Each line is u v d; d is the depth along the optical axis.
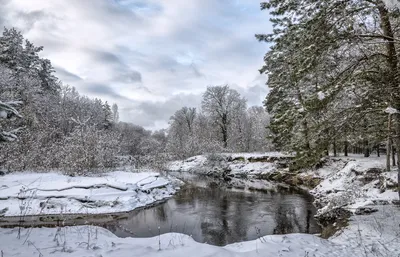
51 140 23.05
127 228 10.96
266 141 40.22
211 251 5.54
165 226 11.23
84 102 49.34
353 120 7.58
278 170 27.81
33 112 25.14
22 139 19.28
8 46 29.30
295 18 8.72
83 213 12.88
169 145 44.88
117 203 13.94
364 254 5.81
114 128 57.78
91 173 18.56
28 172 17.97
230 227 10.98
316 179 21.56
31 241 5.95
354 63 7.48
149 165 25.58
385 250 5.99
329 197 14.84
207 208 14.45
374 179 14.73
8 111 6.83
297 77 8.45
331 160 23.31
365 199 11.23
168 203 15.87
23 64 31.28
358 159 21.92
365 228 7.66
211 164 33.03
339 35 7.02
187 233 10.28
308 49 7.56
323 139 8.11
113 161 22.69
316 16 7.54
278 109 24.69
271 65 23.36
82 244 5.91
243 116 49.22
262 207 14.45
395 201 10.09
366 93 7.38
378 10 7.23
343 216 9.91
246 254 5.56
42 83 36.41
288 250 5.97
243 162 32.97
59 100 39.47
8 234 6.49
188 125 59.72
